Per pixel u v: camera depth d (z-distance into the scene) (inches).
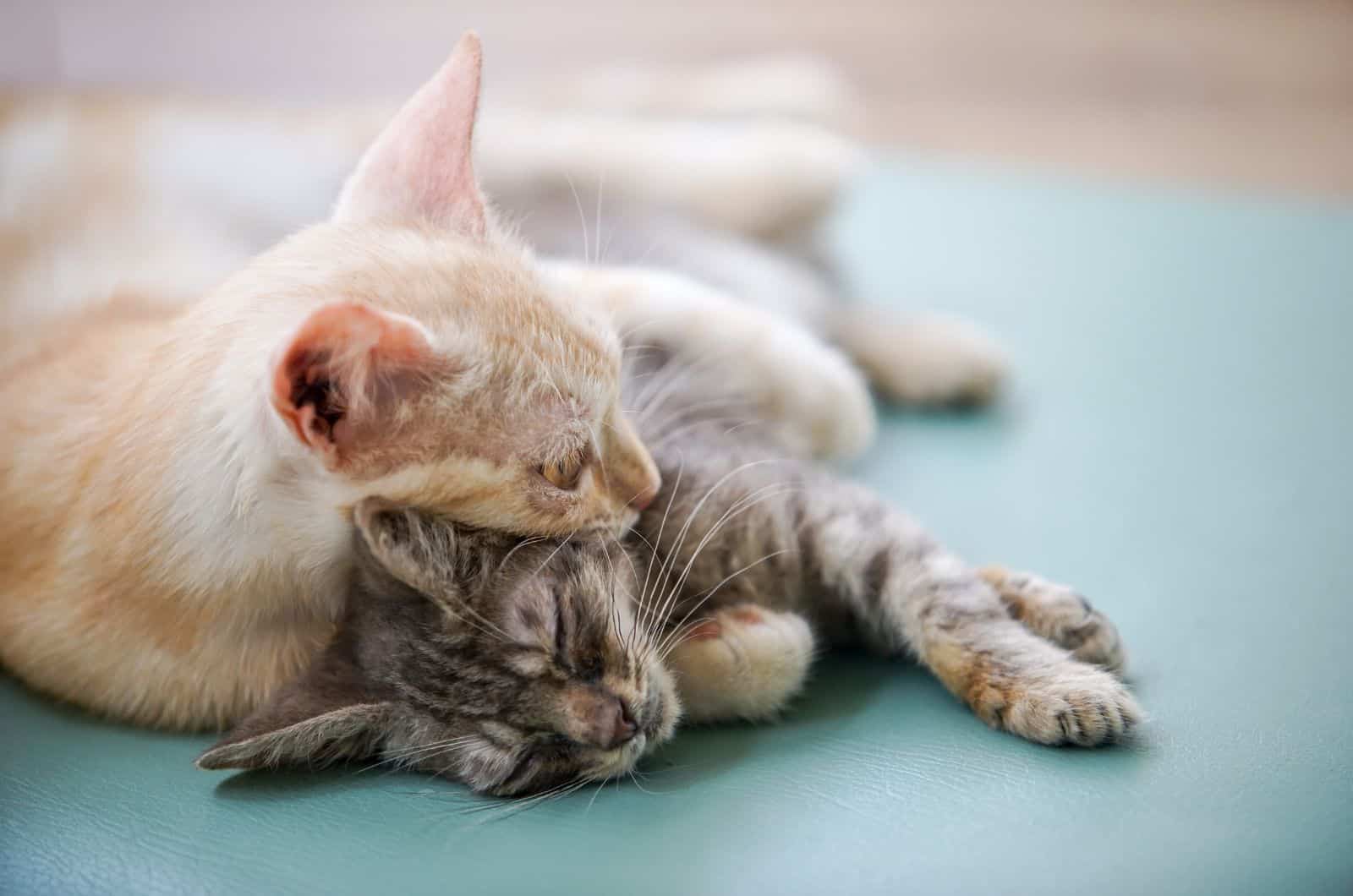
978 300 35.0
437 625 19.0
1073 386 29.8
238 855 18.4
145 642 20.1
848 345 29.6
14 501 21.2
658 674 19.8
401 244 20.0
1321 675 20.6
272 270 20.0
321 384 18.1
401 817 18.9
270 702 19.1
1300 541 23.8
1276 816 18.2
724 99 38.2
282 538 19.3
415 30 52.6
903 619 21.2
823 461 26.0
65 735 20.5
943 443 27.7
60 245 27.0
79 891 18.0
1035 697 19.6
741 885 17.6
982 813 18.4
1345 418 27.8
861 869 17.8
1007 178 46.7
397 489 18.8
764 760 19.7
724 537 21.5
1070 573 23.3
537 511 19.5
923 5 61.0
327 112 35.8
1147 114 51.6
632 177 32.0
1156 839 17.9
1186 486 25.7
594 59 51.6
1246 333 32.1
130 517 19.8
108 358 22.0
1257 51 57.6
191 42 47.9
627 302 24.2
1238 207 42.7
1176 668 20.9
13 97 33.8
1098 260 38.1
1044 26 59.7
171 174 29.4
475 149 21.9
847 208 36.8
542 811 19.0
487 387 19.0
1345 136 49.1
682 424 23.6
